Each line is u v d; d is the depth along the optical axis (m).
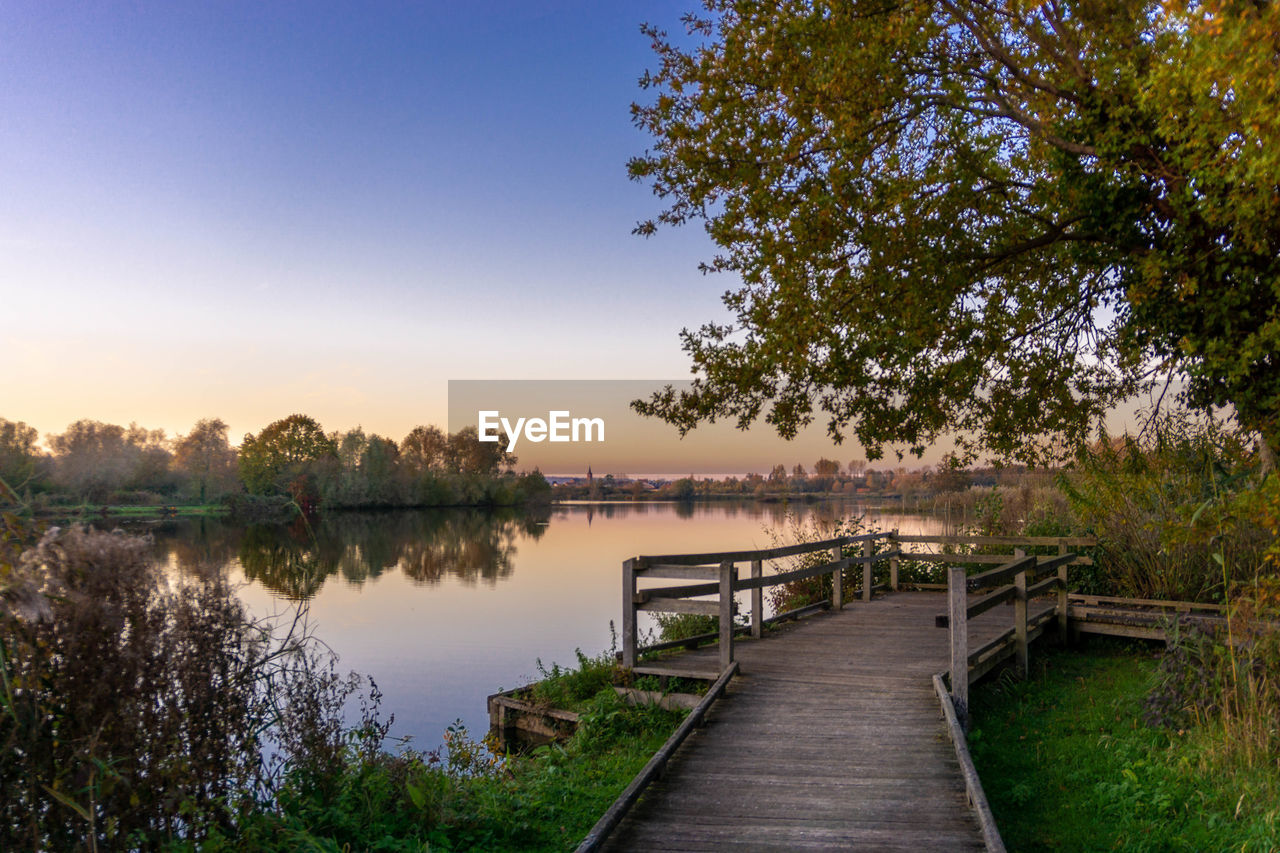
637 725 8.42
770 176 8.77
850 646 10.03
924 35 7.98
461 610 20.17
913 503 37.72
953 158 9.30
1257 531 11.08
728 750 6.47
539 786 6.52
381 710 11.15
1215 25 5.25
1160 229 7.94
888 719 7.20
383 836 5.24
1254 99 5.27
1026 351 10.56
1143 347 8.72
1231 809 5.42
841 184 8.32
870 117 8.71
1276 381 7.39
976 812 5.18
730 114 8.92
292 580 7.57
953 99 8.46
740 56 8.98
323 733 5.72
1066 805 5.95
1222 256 7.23
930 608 12.88
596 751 7.88
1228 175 5.95
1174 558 12.27
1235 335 7.39
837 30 8.04
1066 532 14.57
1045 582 10.99
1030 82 8.36
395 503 72.88
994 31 8.66
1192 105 6.30
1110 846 5.27
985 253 9.27
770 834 4.92
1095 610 11.63
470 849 5.39
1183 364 8.46
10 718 3.84
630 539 42.25
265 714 5.42
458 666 13.97
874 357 9.34
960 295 9.55
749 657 9.53
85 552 4.15
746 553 10.48
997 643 9.00
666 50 9.95
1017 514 17.38
